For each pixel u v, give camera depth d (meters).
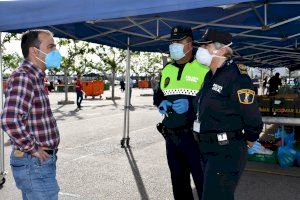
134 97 30.48
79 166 6.51
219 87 2.68
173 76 3.65
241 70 2.67
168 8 3.31
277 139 7.33
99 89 27.92
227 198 2.70
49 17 3.99
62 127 11.71
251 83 2.64
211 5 3.13
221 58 2.76
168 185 5.39
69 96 30.77
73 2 3.83
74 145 8.54
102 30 6.14
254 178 5.78
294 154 6.39
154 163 6.76
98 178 5.75
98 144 8.67
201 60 2.81
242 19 5.29
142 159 7.09
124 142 8.42
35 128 2.52
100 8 3.67
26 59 2.66
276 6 4.54
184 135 3.53
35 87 2.51
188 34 3.54
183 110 3.45
